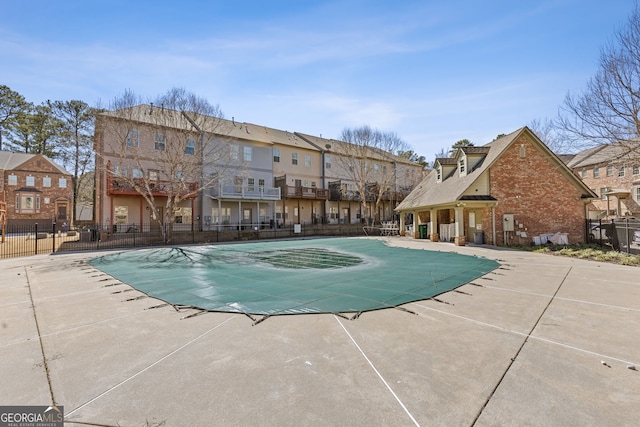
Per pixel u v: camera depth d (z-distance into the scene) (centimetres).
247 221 2823
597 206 2950
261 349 368
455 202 1588
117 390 282
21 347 381
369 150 3491
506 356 344
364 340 393
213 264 1102
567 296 607
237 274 884
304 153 3312
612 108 1342
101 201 2144
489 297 605
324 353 356
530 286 698
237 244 1975
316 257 1298
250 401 263
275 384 289
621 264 1004
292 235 2633
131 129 1969
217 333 422
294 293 645
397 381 293
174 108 2075
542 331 421
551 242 1555
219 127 2645
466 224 1805
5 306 567
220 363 333
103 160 2098
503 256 1223
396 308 533
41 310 539
